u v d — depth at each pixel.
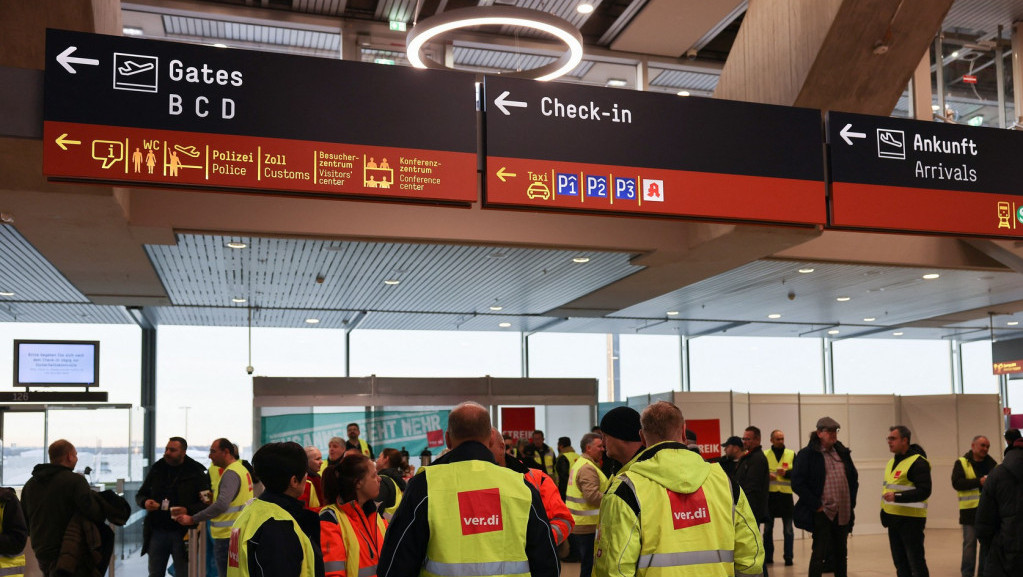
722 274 14.63
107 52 5.57
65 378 16.12
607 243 11.53
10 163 8.11
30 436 15.04
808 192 6.99
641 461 3.69
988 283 15.62
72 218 9.77
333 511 4.54
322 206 10.64
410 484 3.65
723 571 3.66
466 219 11.12
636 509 3.57
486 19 8.05
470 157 6.22
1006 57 12.58
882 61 8.93
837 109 9.31
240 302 16.55
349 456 4.66
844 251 12.94
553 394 17.47
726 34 12.73
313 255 12.26
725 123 6.84
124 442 15.52
